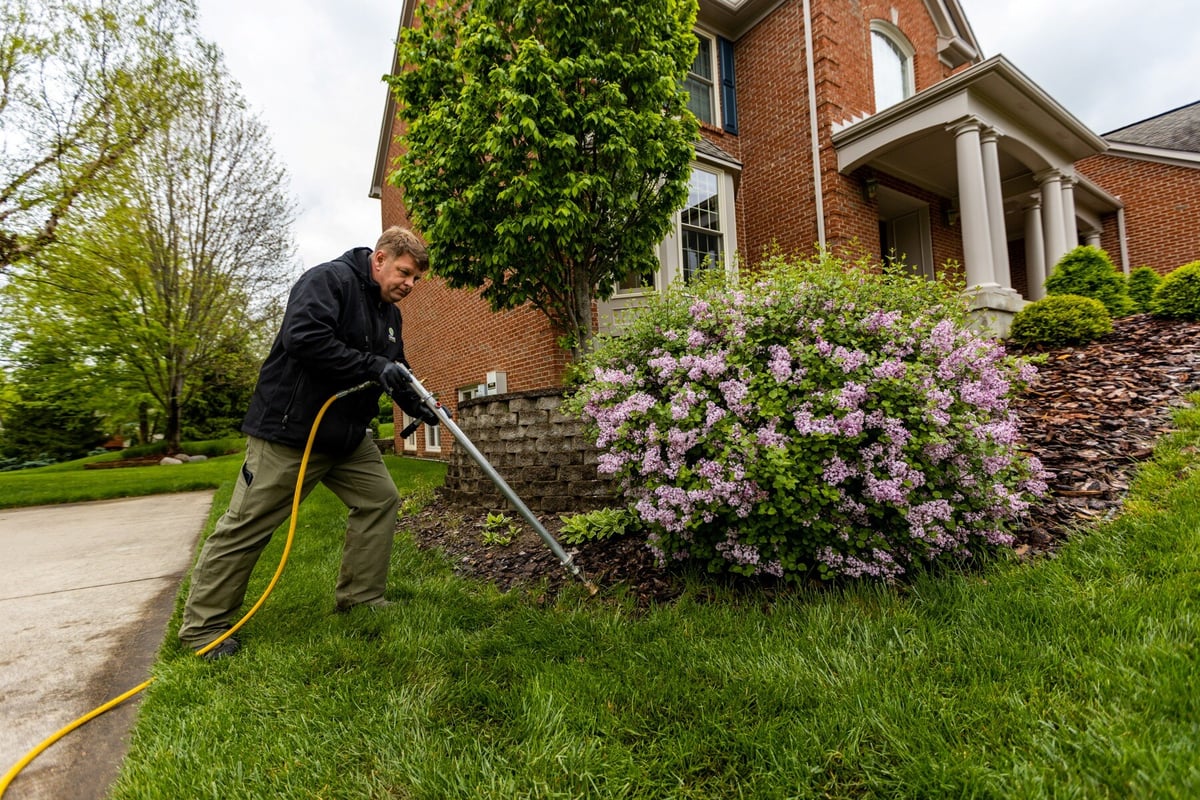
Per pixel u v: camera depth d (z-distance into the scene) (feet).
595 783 4.31
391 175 16.20
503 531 12.02
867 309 8.25
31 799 4.66
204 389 51.88
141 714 5.64
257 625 7.75
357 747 4.85
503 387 26.16
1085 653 5.01
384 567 8.25
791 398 7.31
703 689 5.32
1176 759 3.68
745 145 30.25
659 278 24.40
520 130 14.03
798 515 6.91
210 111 38.86
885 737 4.44
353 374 7.19
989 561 7.21
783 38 28.27
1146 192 40.32
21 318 33.73
